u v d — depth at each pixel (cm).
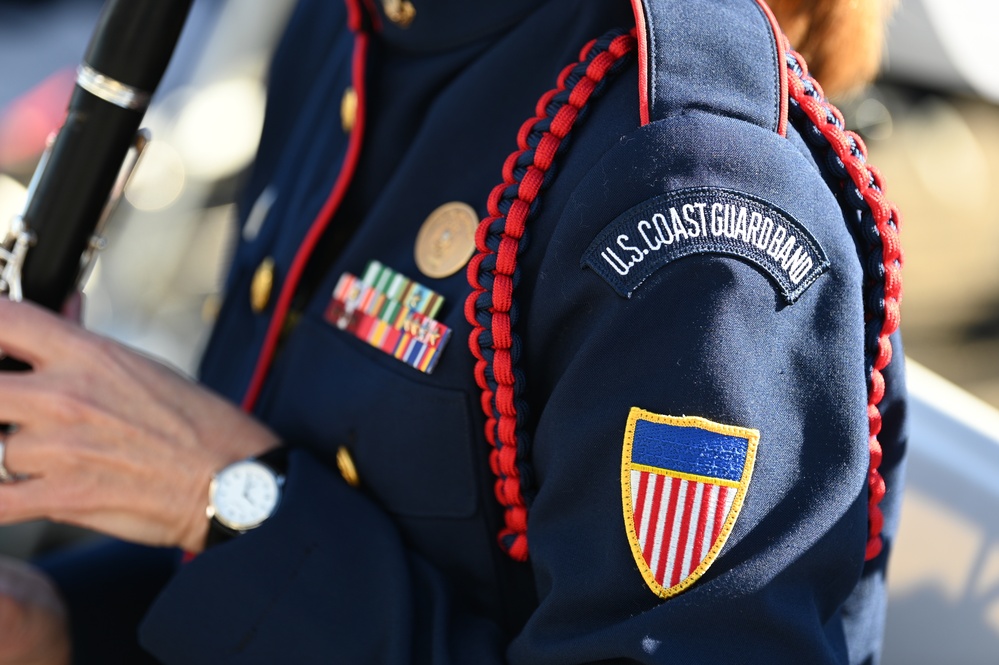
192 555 98
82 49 511
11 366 98
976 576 118
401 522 92
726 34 81
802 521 76
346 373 94
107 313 263
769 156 76
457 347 87
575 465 78
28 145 346
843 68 99
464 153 92
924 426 126
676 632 75
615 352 76
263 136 136
